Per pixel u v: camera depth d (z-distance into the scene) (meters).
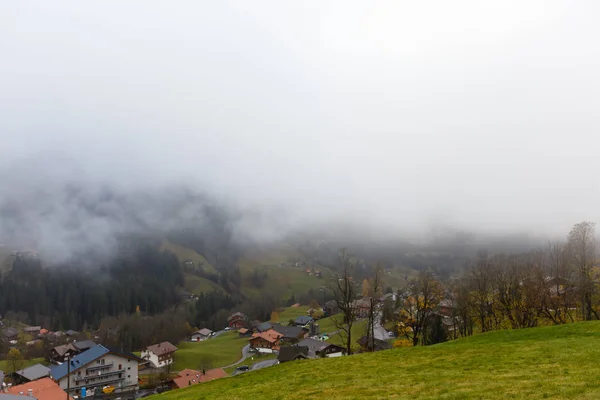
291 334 194.75
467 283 108.94
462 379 30.55
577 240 86.81
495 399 23.78
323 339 168.50
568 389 23.88
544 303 76.56
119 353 144.12
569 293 80.81
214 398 36.41
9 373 147.88
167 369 151.75
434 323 95.94
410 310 83.06
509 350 40.16
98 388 138.50
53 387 103.38
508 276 88.44
